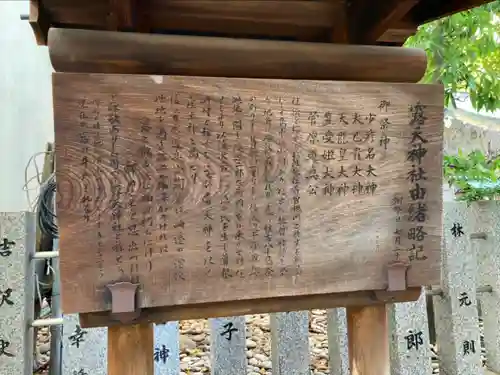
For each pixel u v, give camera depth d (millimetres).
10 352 2438
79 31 1538
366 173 1677
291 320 3020
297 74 1722
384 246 1703
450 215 3154
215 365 2838
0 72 5797
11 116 5852
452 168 3865
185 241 1541
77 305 1466
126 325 1610
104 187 1478
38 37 1821
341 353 3154
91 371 2615
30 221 2576
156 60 1586
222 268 1569
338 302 1741
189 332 5023
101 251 1481
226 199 1565
